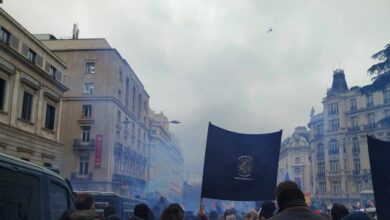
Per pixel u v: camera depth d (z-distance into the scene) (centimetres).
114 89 5269
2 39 2648
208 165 663
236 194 659
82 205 480
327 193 7569
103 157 4981
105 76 5228
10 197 376
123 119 5659
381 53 2417
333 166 7581
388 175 530
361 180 7031
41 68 3133
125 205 1212
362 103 7238
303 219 296
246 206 2894
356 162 7219
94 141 5025
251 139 675
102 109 5131
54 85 3403
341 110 7550
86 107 5194
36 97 3105
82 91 5231
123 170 5662
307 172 10156
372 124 6950
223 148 668
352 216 529
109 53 5303
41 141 3134
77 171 4988
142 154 6856
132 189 5975
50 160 3303
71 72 5288
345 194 7206
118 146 5272
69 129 5116
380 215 522
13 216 379
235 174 662
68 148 5044
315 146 8194
